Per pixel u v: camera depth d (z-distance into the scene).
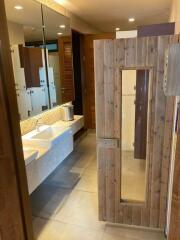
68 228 2.12
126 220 2.09
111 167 1.95
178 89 0.78
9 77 1.04
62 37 3.53
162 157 1.80
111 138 1.87
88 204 2.48
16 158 1.13
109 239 1.97
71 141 3.03
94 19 4.49
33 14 2.67
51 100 3.27
